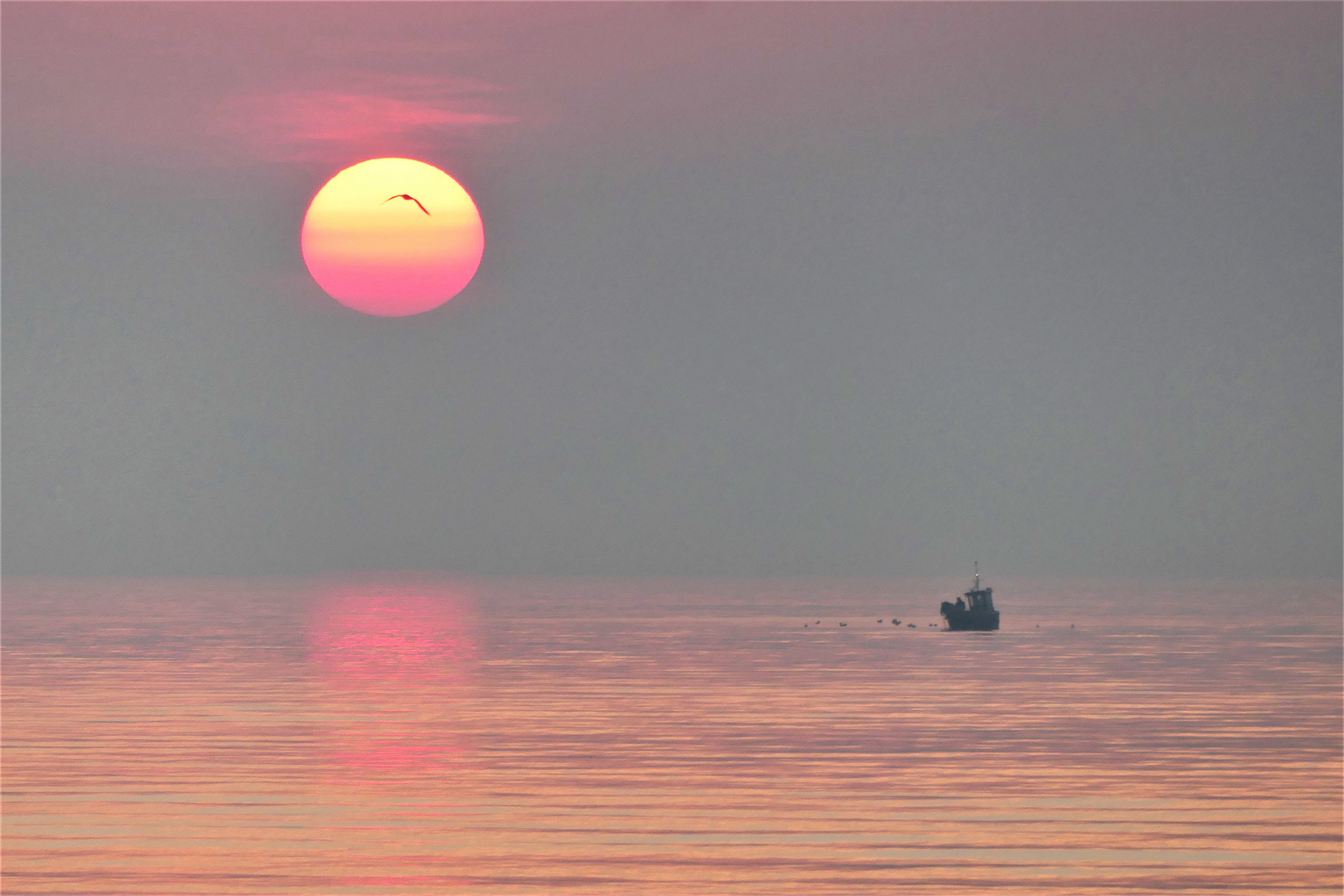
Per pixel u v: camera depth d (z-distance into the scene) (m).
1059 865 98.62
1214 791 122.44
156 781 126.62
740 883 95.00
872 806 116.06
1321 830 107.94
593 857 100.94
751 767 134.38
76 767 133.62
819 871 97.44
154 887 94.44
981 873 96.88
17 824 110.00
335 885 94.88
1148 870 97.38
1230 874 96.38
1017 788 123.44
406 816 113.00
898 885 94.44
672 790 122.88
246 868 98.38
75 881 95.75
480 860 100.06
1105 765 135.38
